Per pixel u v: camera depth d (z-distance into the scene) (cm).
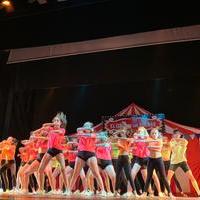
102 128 1298
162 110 1238
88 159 795
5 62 1312
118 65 1170
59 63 1261
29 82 1302
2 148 1104
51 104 1403
